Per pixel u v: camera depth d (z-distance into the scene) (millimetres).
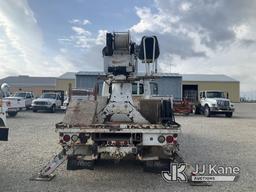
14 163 7293
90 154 5941
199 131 14391
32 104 26922
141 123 6492
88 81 28297
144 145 5820
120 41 7094
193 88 38969
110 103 6848
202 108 26469
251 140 11578
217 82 54156
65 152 5984
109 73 7266
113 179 6191
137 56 7258
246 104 53438
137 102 6977
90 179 6164
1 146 9523
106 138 5973
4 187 5504
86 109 6152
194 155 8555
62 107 26625
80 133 5855
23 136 11797
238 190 5543
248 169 7066
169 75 30062
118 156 5867
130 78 7031
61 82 49844
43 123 17016
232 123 18906
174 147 5805
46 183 5812
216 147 9930
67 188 5539
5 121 6152
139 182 5996
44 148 9242
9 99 20938
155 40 7094
